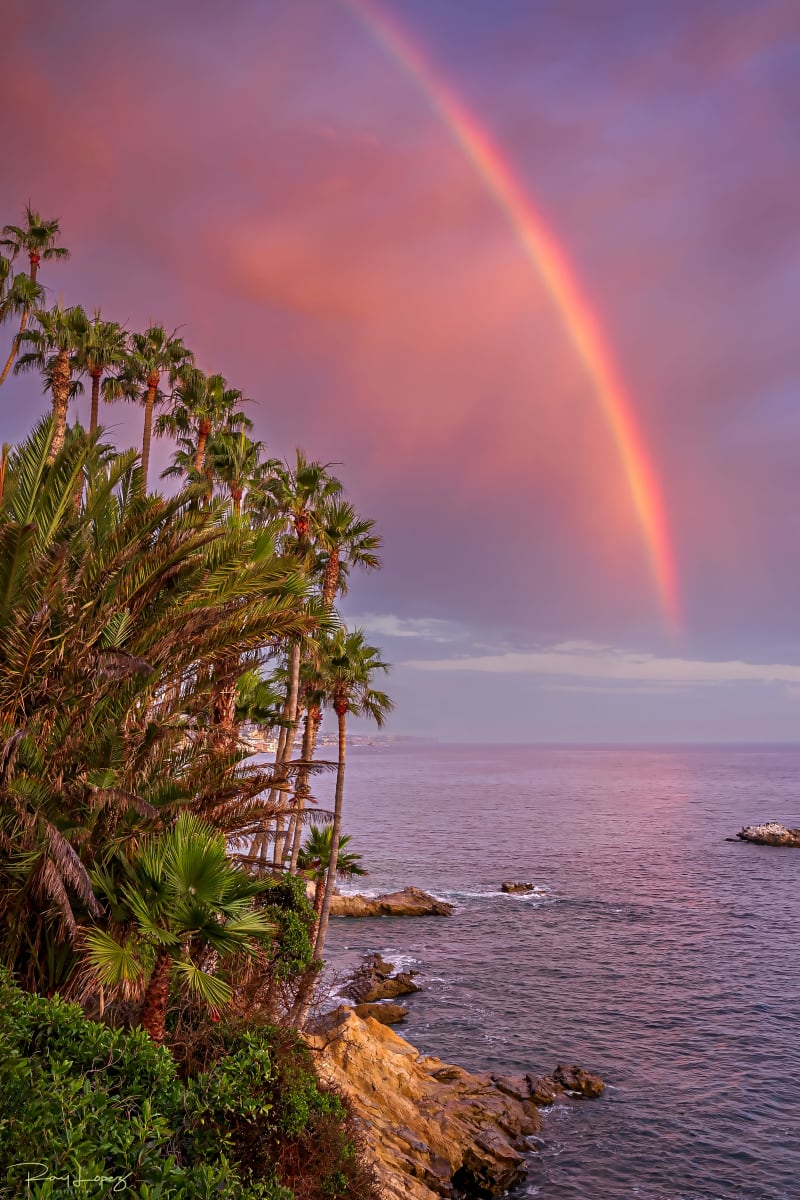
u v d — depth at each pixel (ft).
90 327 125.59
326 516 115.55
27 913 49.37
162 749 56.59
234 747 66.03
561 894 257.14
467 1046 130.21
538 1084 111.65
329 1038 84.53
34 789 47.44
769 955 186.39
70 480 56.70
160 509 59.93
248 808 62.69
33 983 49.52
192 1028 52.85
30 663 50.42
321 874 132.36
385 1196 59.26
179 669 61.93
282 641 68.23
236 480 126.72
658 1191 88.38
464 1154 85.66
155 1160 27.04
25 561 47.83
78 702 53.72
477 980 166.30
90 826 49.21
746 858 335.06
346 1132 53.62
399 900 229.86
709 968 175.73
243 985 64.69
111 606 55.67
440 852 349.20
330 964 174.40
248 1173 39.04
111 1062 34.45
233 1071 41.86
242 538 66.23
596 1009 148.97
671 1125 103.65
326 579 115.96
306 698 122.21
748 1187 89.76
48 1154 24.40
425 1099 92.63
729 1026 140.56
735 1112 107.65
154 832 51.19
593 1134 100.63
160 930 46.85
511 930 209.56
